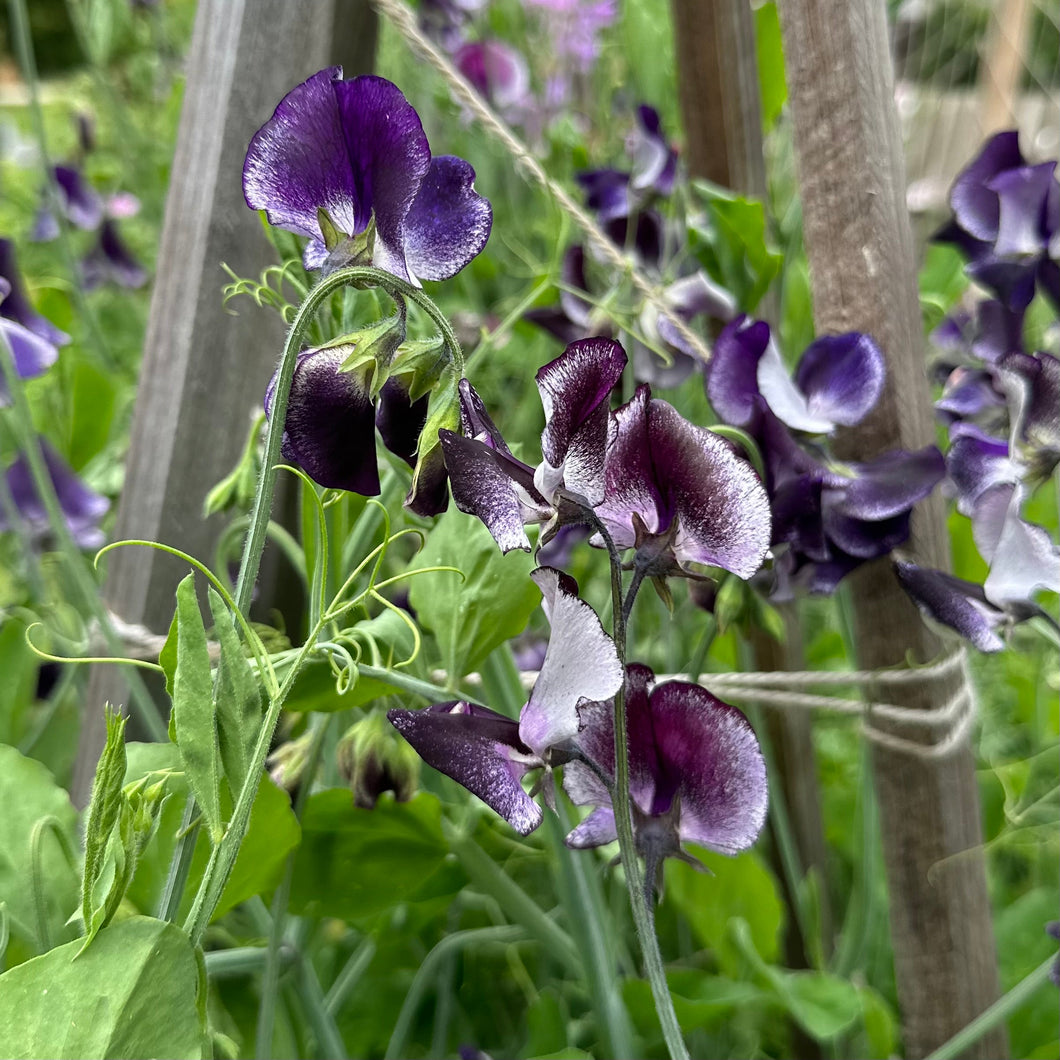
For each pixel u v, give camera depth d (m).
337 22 0.46
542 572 0.28
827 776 0.76
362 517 0.44
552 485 0.28
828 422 0.39
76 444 0.75
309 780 0.41
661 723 0.31
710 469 0.29
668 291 0.49
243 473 0.43
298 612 0.50
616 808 0.28
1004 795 0.60
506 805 0.29
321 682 0.39
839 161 0.42
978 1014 0.47
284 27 0.46
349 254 0.30
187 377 0.47
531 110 1.01
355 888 0.45
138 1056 0.29
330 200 0.30
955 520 0.58
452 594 0.43
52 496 0.45
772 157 0.83
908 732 0.45
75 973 0.29
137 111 1.29
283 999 0.48
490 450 0.28
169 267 0.48
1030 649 0.73
